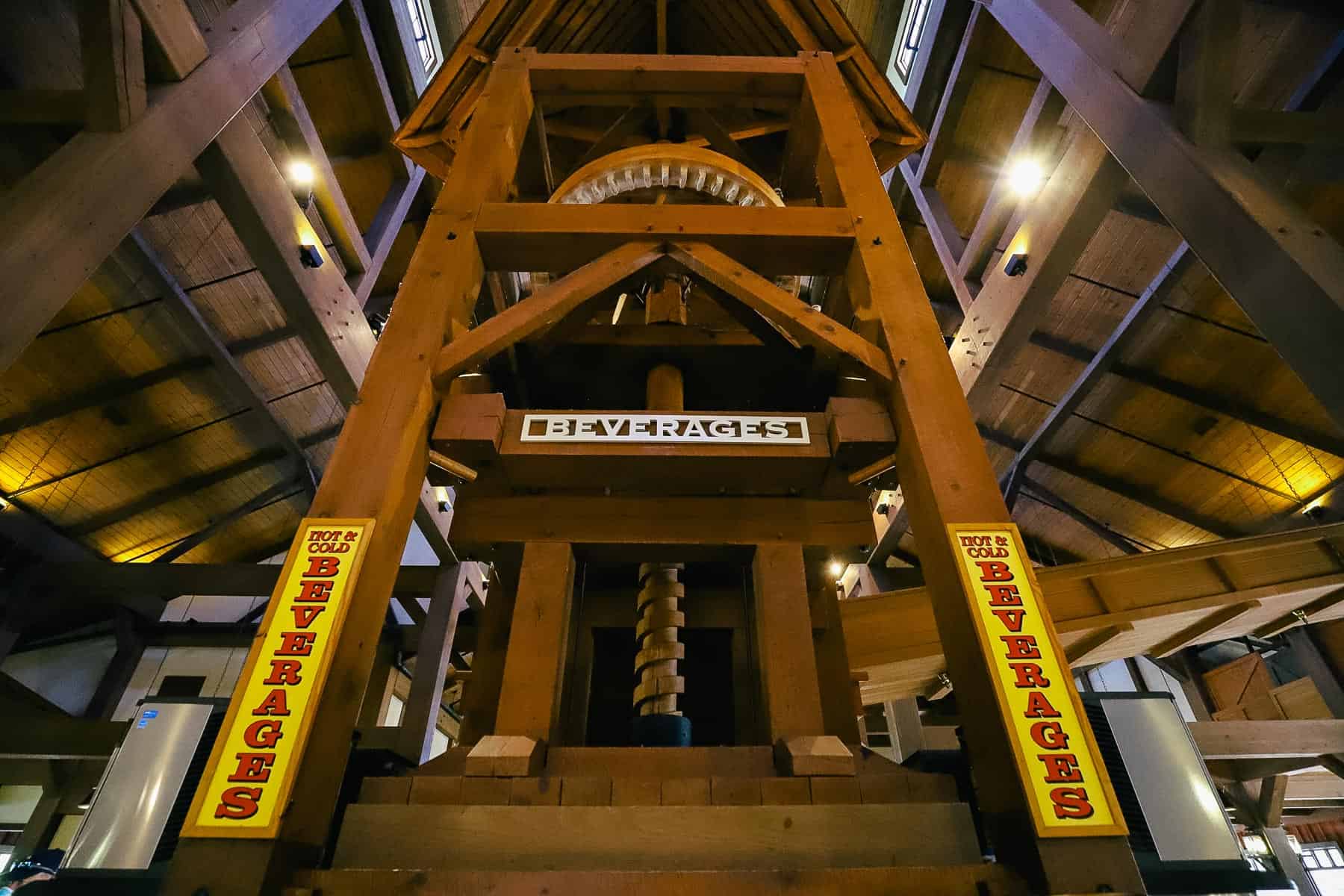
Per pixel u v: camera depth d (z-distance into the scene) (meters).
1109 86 6.64
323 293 9.26
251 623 15.88
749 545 4.55
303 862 2.71
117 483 12.68
